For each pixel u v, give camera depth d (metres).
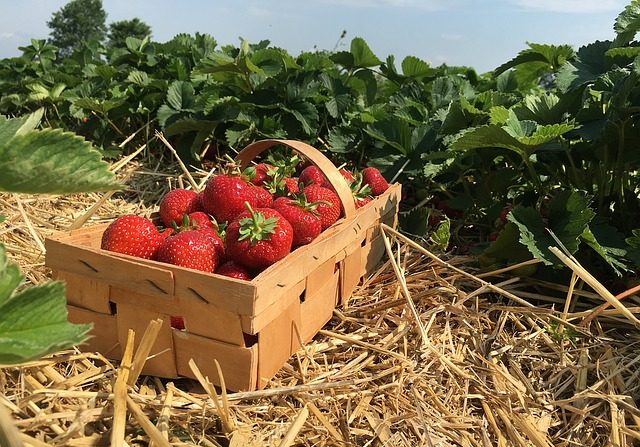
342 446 0.28
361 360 0.35
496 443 0.31
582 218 0.42
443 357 0.35
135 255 0.32
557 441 0.31
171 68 0.89
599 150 0.48
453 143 0.46
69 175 0.18
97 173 0.18
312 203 0.37
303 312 0.34
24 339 0.18
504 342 0.39
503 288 0.45
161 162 0.77
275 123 0.73
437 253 0.50
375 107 0.79
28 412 0.27
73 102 0.79
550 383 0.35
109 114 0.81
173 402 0.28
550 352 0.38
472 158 0.56
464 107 0.57
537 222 0.44
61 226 0.55
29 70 1.09
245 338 0.30
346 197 0.40
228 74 0.78
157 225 0.40
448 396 0.33
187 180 0.70
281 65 0.77
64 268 0.31
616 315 0.41
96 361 0.32
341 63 0.83
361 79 0.85
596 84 0.47
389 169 0.63
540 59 0.64
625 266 0.41
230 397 0.28
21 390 0.28
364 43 0.80
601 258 0.47
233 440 0.27
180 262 0.31
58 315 0.19
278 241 0.32
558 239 0.42
